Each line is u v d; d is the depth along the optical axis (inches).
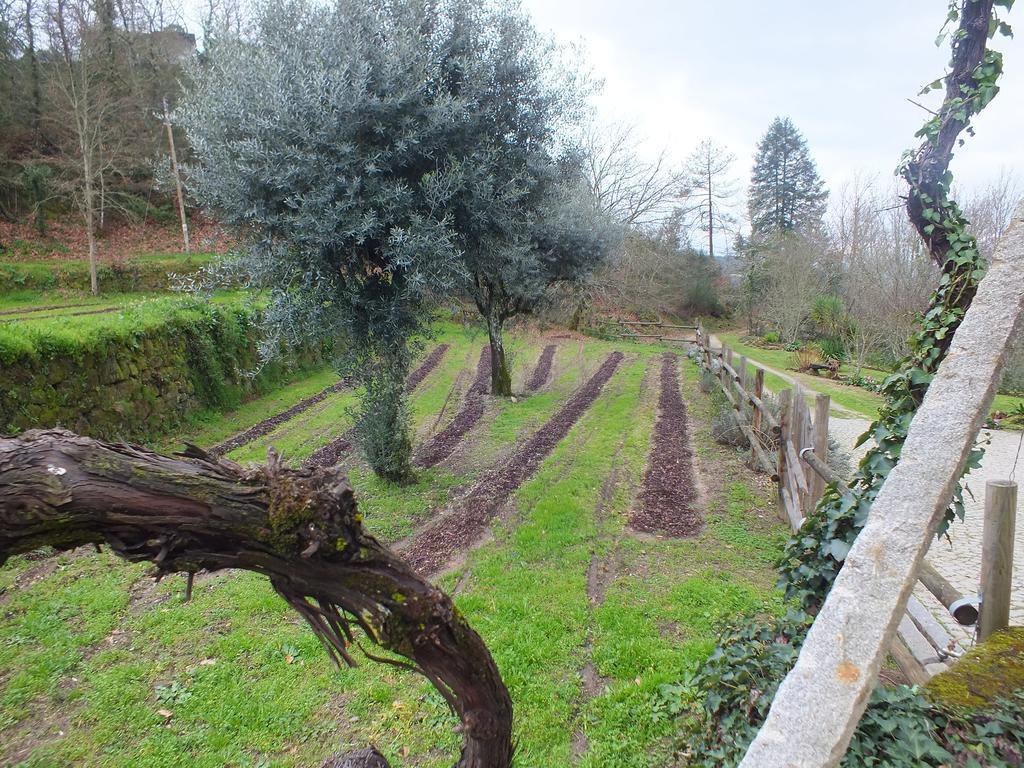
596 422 466.3
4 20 978.1
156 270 952.9
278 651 171.8
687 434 426.0
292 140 234.8
